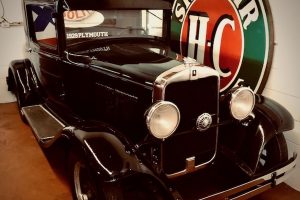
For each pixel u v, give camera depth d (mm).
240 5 2469
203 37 2926
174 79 1663
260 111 1966
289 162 1864
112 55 2174
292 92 2242
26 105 3453
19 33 3990
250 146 1927
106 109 2117
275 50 2305
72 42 2418
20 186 2320
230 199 1681
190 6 3039
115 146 1592
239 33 2521
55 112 2910
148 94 1731
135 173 1493
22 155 2785
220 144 2127
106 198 1510
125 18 2865
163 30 2566
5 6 3814
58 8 2174
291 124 1923
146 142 1688
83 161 1586
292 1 2117
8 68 3801
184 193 1831
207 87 1826
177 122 1626
